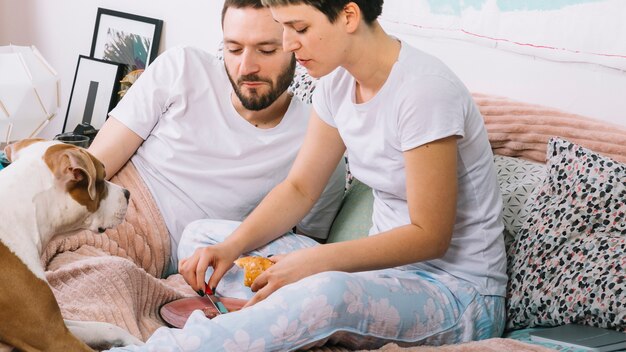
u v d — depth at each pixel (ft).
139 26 11.21
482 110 6.84
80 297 5.39
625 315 5.12
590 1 6.51
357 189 7.23
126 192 5.36
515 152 6.67
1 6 12.83
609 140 6.16
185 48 7.13
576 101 6.78
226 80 7.11
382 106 5.42
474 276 5.63
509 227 6.22
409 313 5.15
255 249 6.14
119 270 5.57
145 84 7.07
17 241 4.55
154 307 5.76
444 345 5.05
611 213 5.60
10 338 4.49
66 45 12.27
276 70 6.60
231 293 6.01
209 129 6.95
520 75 7.16
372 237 5.32
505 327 5.87
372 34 5.34
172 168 6.88
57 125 12.62
